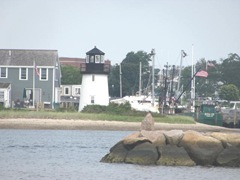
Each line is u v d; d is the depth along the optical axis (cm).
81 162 18562
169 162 16800
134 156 17038
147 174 15900
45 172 16575
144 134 17100
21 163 18312
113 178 15550
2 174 16188
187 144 16900
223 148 16950
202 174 15988
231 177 15762
